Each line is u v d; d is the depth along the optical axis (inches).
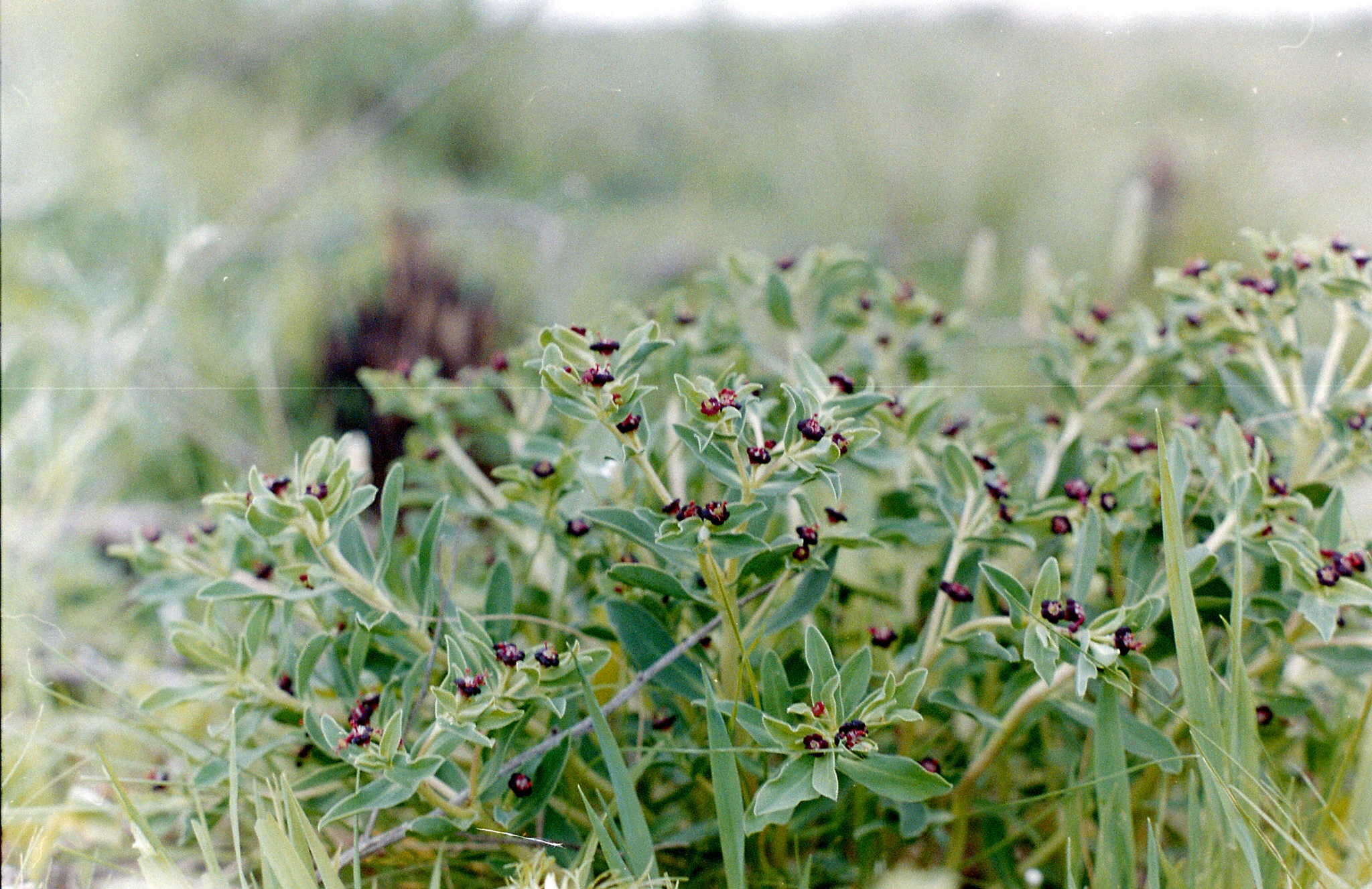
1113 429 31.1
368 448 42.7
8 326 40.9
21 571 33.0
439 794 25.5
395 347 49.1
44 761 29.8
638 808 24.3
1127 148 74.9
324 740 25.4
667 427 29.1
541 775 25.3
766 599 26.4
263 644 28.2
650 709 27.8
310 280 56.0
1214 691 24.5
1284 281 27.6
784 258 31.2
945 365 31.7
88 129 64.2
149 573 28.6
